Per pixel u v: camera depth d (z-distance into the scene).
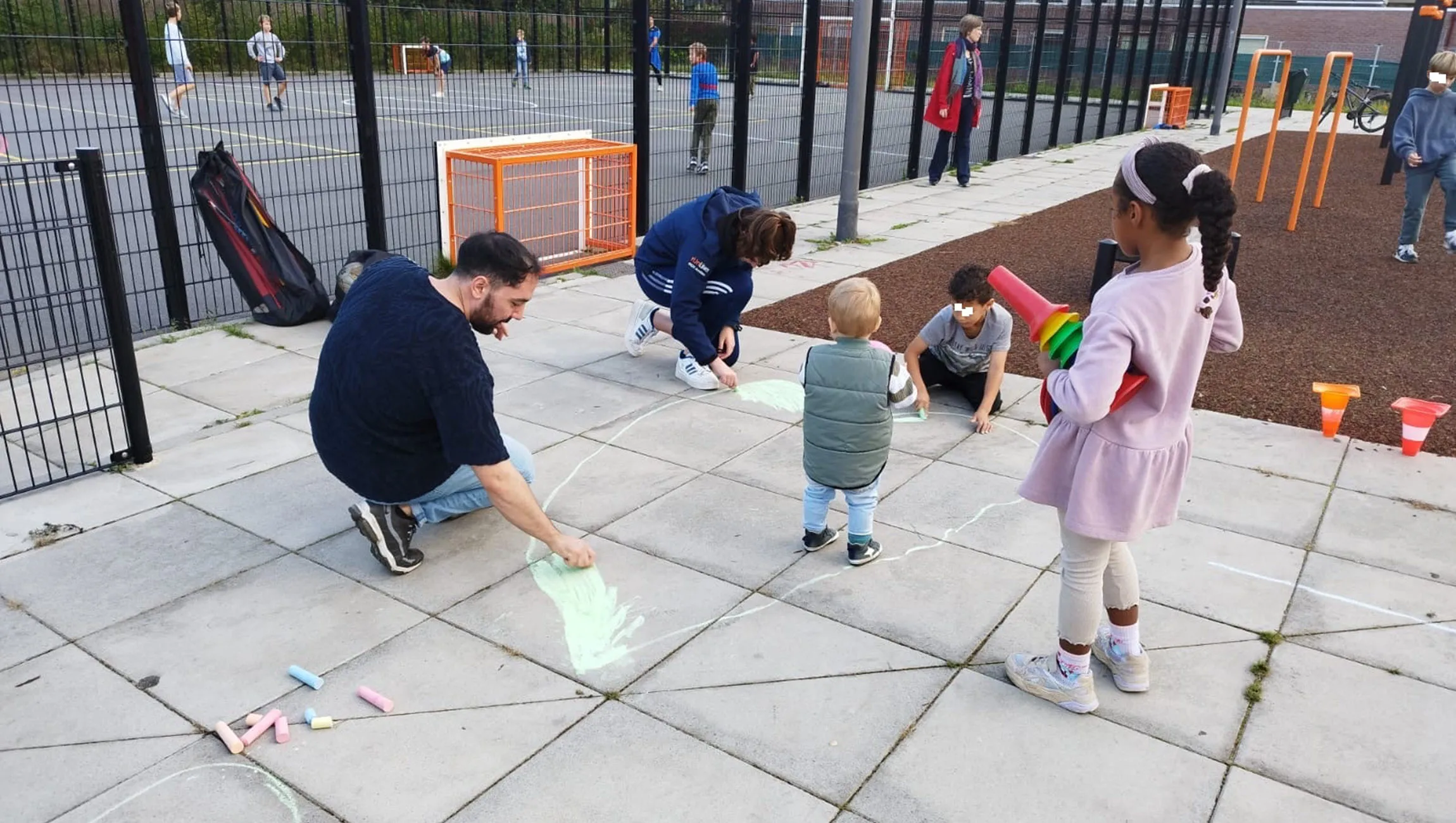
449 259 7.80
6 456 4.49
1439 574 3.67
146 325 6.57
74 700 2.93
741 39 10.04
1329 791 2.64
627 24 9.76
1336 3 40.31
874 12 11.83
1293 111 24.61
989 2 16.52
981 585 3.60
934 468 4.55
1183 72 23.50
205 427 4.91
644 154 8.96
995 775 2.69
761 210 5.05
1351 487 4.36
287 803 2.56
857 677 3.09
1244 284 7.97
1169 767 2.73
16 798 2.55
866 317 3.42
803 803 2.58
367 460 3.40
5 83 6.14
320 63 7.33
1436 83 8.23
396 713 2.90
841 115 18.80
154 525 3.95
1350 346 6.37
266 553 3.76
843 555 3.80
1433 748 2.80
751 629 3.32
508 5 9.96
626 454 4.66
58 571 3.60
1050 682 2.95
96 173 4.02
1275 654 3.21
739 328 5.94
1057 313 2.61
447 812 2.53
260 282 6.45
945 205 11.67
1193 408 5.28
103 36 6.37
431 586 3.56
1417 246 9.48
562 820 2.51
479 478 3.38
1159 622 3.38
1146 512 2.63
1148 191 2.38
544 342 6.28
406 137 13.88
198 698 2.95
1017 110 22.56
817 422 3.52
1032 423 5.09
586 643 3.25
